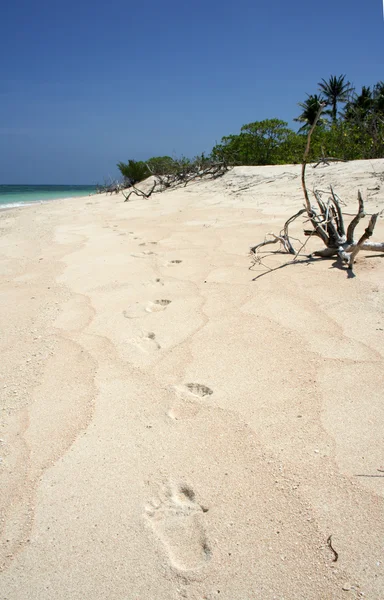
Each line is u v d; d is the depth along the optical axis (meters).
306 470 1.68
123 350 2.69
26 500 1.65
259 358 2.46
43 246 5.83
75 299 3.61
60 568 1.39
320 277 3.56
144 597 1.29
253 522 1.50
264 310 3.05
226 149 21.69
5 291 3.97
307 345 2.55
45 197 27.03
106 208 10.52
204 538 1.46
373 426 1.88
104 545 1.46
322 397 2.09
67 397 2.26
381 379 2.18
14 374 2.52
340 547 1.39
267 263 4.13
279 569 1.34
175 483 1.68
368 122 14.25
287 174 10.44
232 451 1.81
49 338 2.93
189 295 3.49
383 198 6.90
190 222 6.98
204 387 2.26
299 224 5.92
